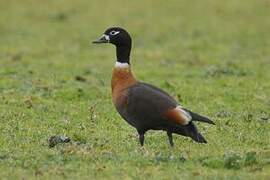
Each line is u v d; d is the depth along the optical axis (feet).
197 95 63.10
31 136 46.50
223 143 44.96
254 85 68.64
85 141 45.47
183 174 37.11
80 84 68.18
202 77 73.51
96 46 96.99
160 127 41.24
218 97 62.44
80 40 100.89
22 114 53.36
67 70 77.20
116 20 115.85
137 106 41.22
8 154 41.32
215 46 96.68
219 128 49.62
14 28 107.76
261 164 39.14
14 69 75.36
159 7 125.80
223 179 36.27
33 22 112.68
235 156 39.37
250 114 54.34
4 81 68.13
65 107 56.95
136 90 41.70
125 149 42.98
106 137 46.75
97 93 62.85
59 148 42.68
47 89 64.18
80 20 115.34
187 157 40.42
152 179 36.32
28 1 127.34
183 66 80.79
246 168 38.50
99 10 123.03
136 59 86.12
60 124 50.49
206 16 119.34
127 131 48.88
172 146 41.81
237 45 97.96
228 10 123.24
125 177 36.65
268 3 127.34
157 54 89.76
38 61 83.05
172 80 71.56
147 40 101.35
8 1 126.41
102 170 37.78
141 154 41.01
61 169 37.86
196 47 95.86
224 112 55.57
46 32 105.70
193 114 40.06
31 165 38.81
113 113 54.80
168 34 105.91
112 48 96.12
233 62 83.46
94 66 81.30
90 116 53.36
